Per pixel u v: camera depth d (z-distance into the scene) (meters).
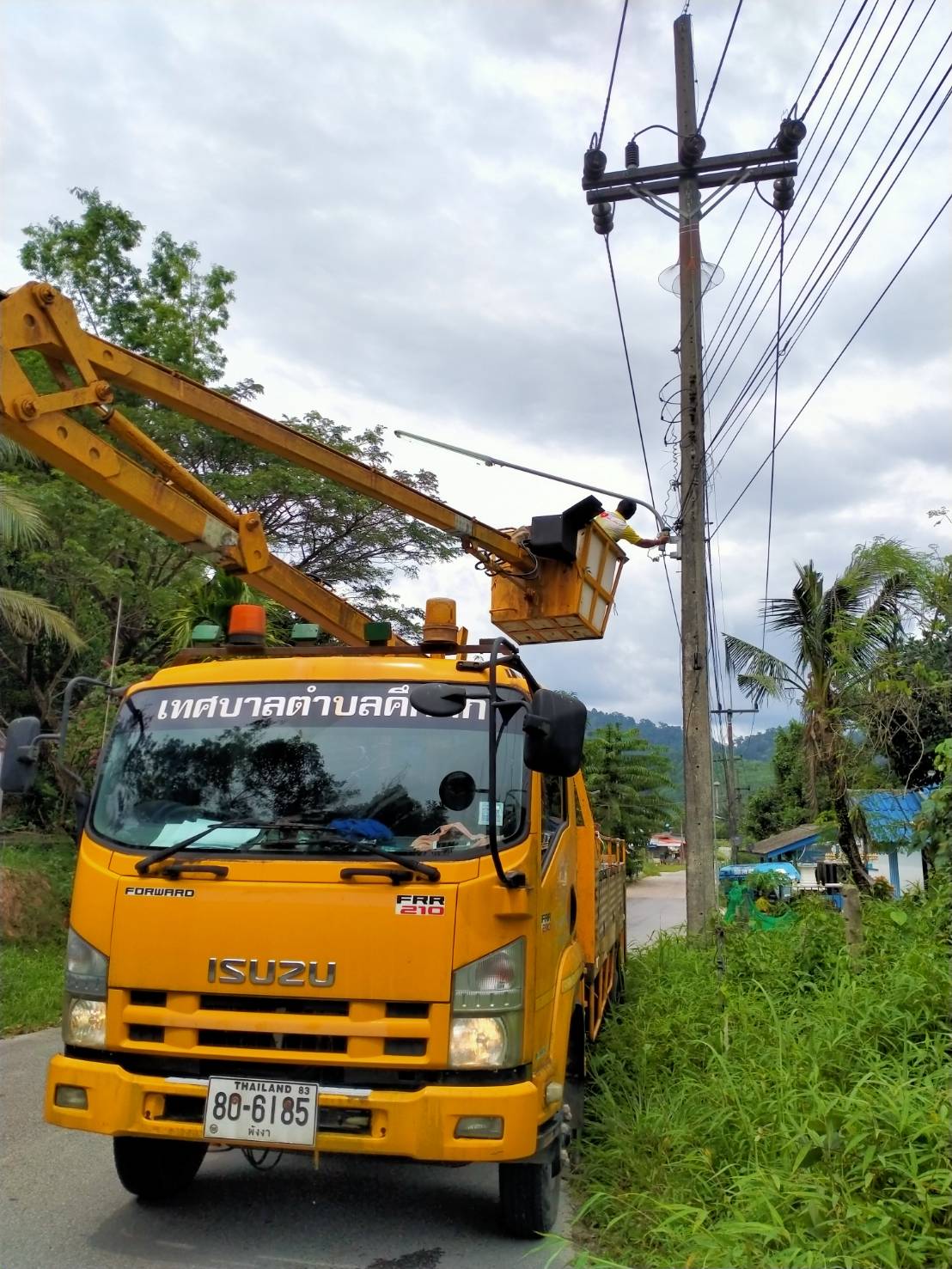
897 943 8.13
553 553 6.86
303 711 4.58
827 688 15.23
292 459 5.91
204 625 5.57
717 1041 6.37
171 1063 3.98
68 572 15.71
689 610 12.16
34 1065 7.74
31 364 12.19
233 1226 4.50
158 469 5.43
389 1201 4.87
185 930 4.04
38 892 14.13
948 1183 3.76
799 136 10.55
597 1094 6.22
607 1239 4.37
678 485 12.42
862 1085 4.91
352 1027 3.85
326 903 3.98
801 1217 3.81
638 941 17.83
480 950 3.94
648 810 42.97
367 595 21.95
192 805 4.41
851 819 15.41
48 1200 4.80
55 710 17.06
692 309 12.23
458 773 4.35
